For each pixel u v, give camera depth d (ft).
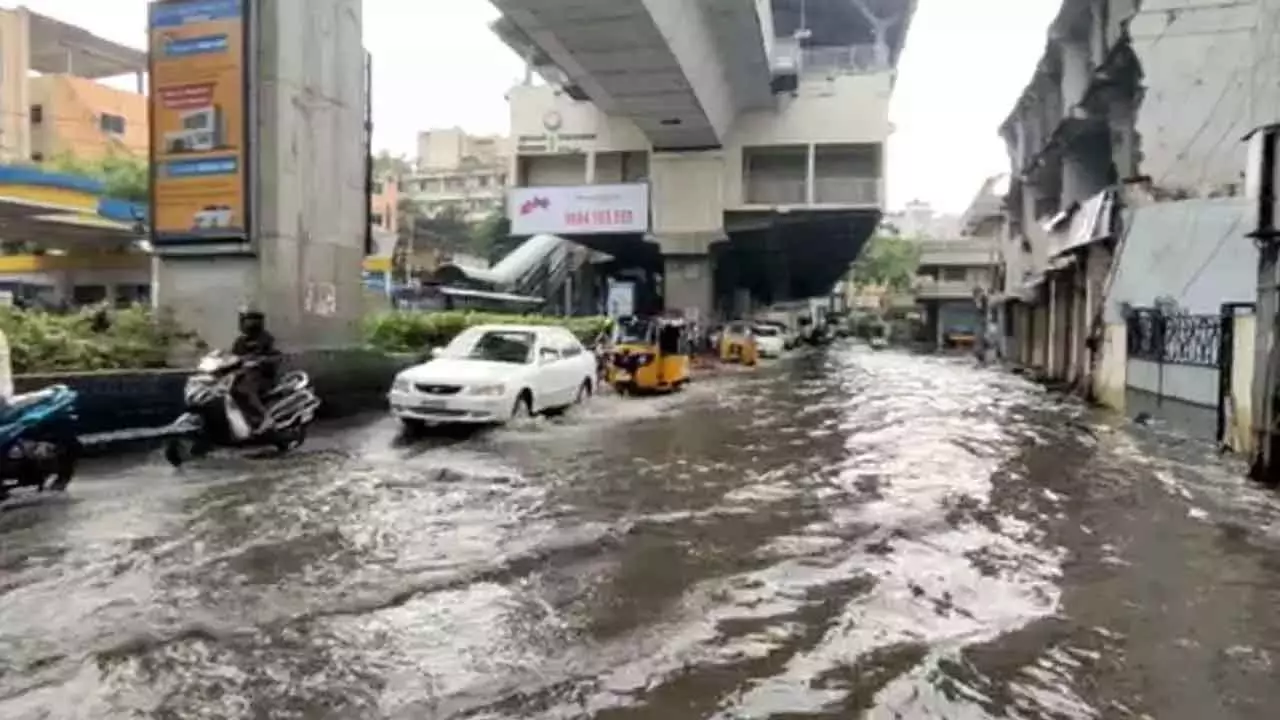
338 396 41.27
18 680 12.20
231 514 22.00
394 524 21.44
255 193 38.63
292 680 12.39
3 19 133.28
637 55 79.56
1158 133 64.95
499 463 30.50
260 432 30.37
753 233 134.31
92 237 90.43
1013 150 124.88
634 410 49.39
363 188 46.60
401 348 52.16
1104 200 66.64
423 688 12.23
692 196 124.77
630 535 21.02
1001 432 43.19
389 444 34.58
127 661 12.91
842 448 35.94
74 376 29.04
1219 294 57.52
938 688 12.65
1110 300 60.03
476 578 17.37
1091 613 16.10
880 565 18.93
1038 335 106.63
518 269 115.75
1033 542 21.25
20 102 135.03
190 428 28.60
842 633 14.82
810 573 18.21
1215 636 14.98
